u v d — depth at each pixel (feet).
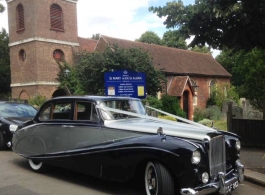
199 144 15.83
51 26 88.33
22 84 89.40
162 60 98.99
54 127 21.16
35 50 84.84
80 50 96.43
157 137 16.38
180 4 26.02
